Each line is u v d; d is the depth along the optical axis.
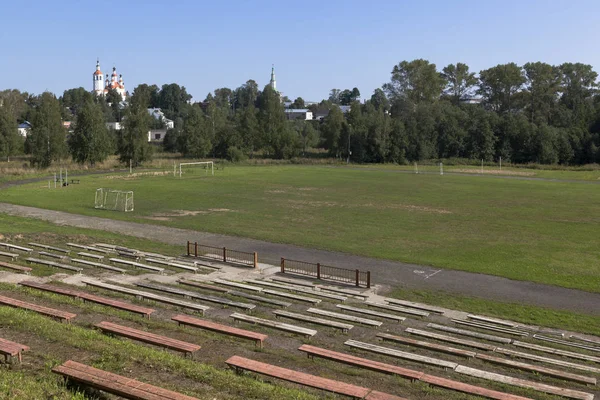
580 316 25.95
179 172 100.62
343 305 26.14
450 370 18.34
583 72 171.88
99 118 116.94
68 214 54.16
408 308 26.45
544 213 56.44
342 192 73.88
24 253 35.12
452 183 86.81
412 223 50.66
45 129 108.19
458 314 25.84
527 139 133.00
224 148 143.88
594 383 17.28
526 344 21.23
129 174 97.69
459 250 39.81
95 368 13.67
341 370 17.41
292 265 35.47
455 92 199.50
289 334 21.47
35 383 12.93
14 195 66.81
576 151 130.25
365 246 41.00
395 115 181.88
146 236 44.12
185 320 20.89
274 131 144.62
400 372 16.56
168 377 14.02
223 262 35.75
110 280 29.14
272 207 59.91
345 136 142.38
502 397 15.14
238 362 15.73
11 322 17.28
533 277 32.69
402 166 127.44
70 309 21.98
